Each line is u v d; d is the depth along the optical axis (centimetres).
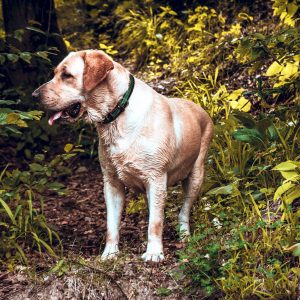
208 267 274
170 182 313
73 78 291
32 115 293
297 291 262
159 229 298
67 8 637
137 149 294
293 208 304
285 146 328
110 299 278
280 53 359
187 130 312
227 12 532
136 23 583
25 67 466
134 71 542
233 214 311
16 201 332
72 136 459
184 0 582
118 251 302
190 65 495
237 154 350
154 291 278
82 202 389
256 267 276
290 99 421
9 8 469
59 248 321
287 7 376
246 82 457
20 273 292
